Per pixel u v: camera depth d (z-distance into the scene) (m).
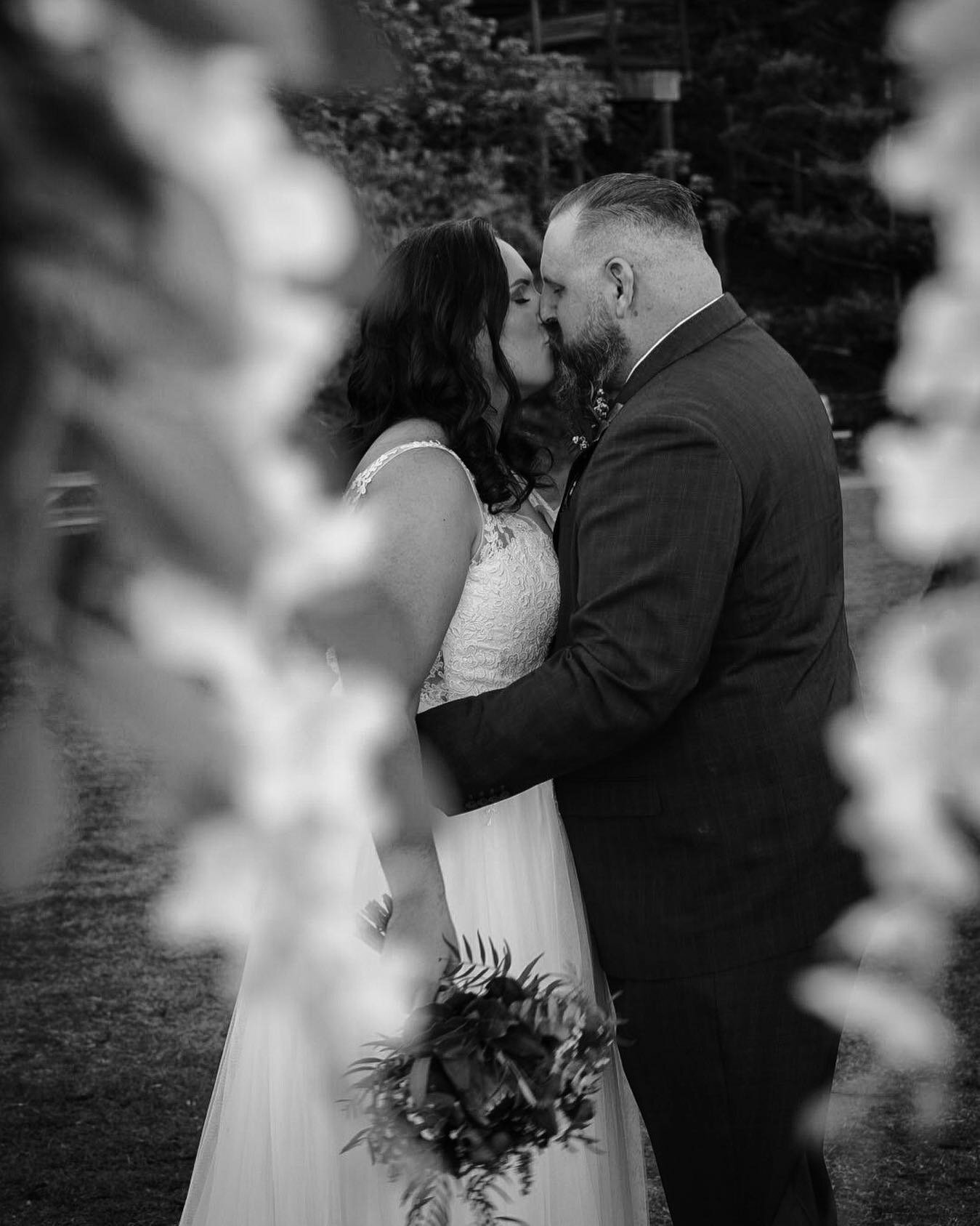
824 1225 2.28
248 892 0.56
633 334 2.12
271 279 0.47
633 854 2.10
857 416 19.19
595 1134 2.09
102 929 4.50
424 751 1.97
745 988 2.07
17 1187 3.04
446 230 2.03
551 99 14.79
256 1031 1.99
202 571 0.49
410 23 12.82
